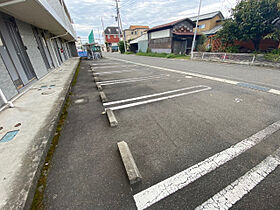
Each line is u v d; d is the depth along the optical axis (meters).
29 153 1.66
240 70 7.56
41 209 1.18
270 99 3.52
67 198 1.27
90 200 1.26
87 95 4.01
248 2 9.27
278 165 1.61
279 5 7.81
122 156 1.64
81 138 2.11
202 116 2.73
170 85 4.82
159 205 1.22
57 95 3.58
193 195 1.30
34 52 5.41
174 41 17.88
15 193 1.22
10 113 2.63
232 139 2.06
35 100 3.26
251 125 2.41
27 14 3.96
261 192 1.32
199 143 1.99
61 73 6.70
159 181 1.43
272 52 8.61
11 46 3.81
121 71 7.90
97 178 1.46
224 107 3.10
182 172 1.53
